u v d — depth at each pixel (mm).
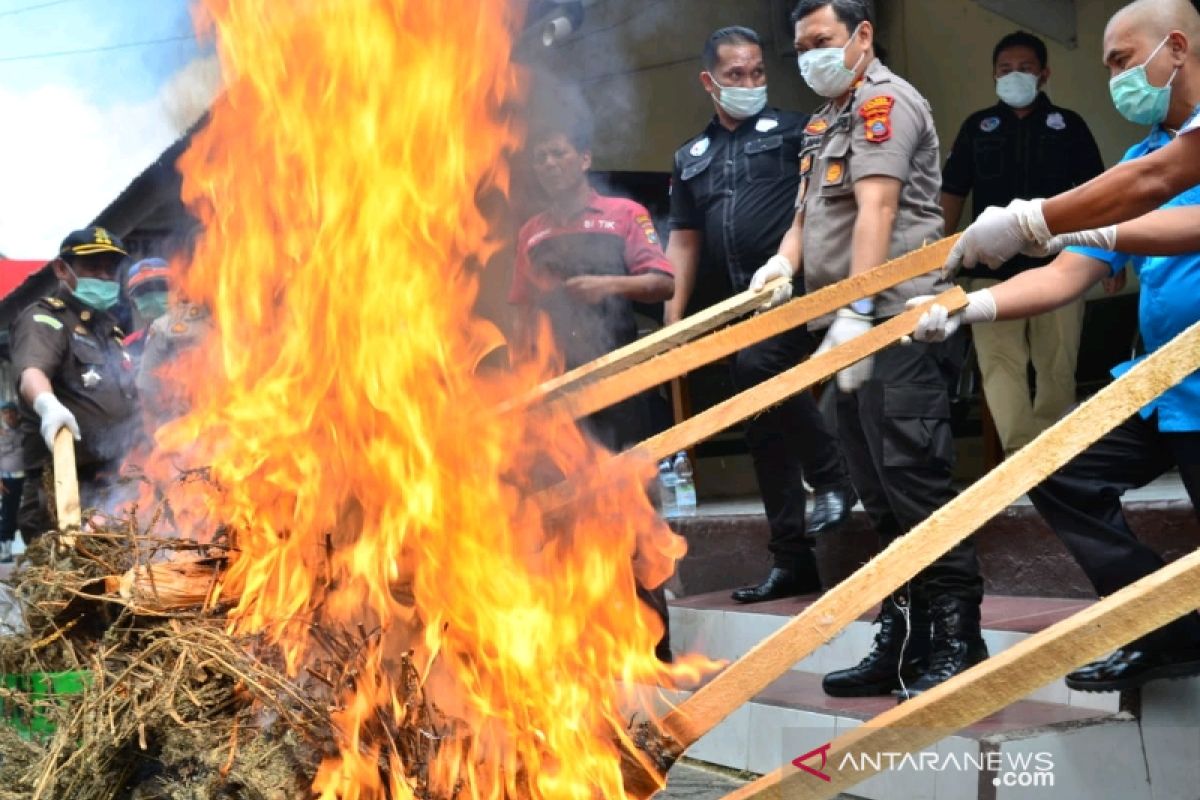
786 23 7922
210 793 2271
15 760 2463
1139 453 3447
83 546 3023
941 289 3881
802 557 5152
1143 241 3043
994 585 4773
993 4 7379
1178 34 3178
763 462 5113
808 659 4574
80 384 5859
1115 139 7270
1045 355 6141
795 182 5008
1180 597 1818
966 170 5938
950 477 3826
